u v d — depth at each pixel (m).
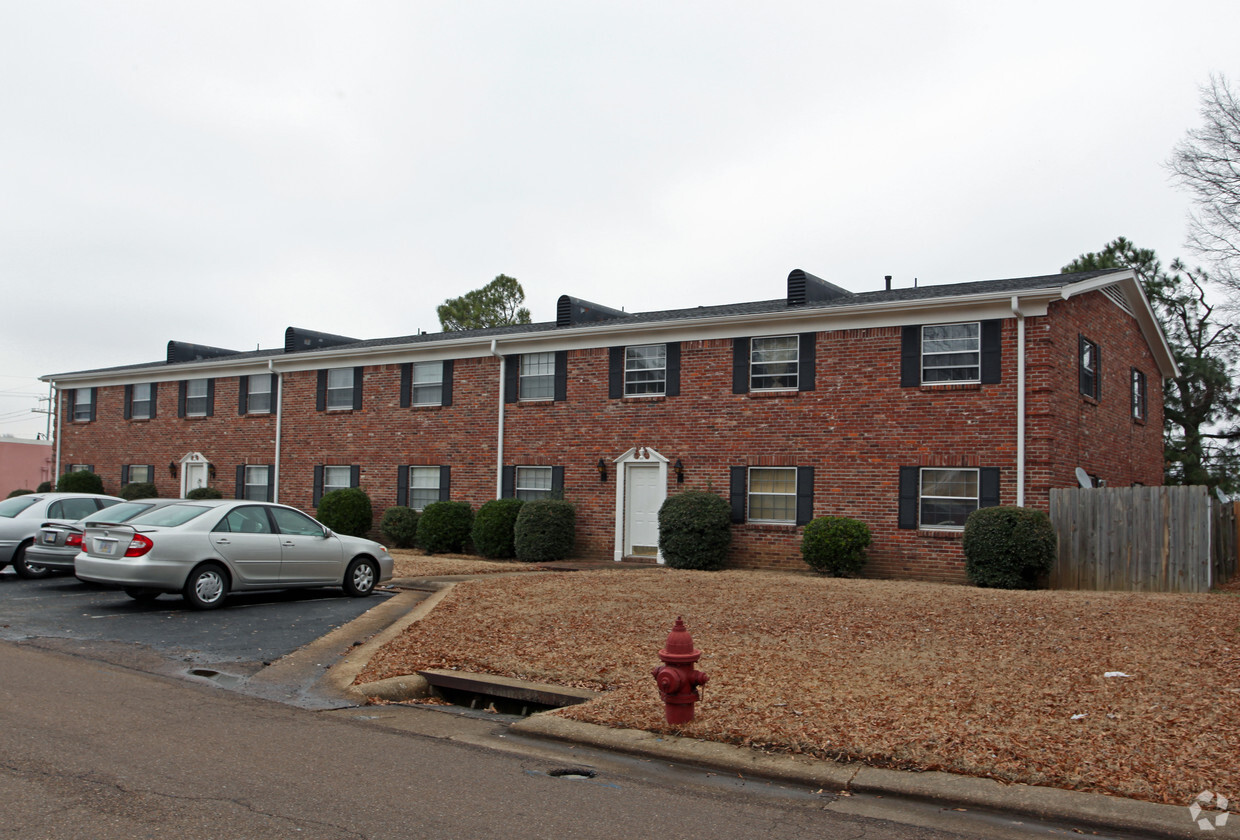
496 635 10.91
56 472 34.56
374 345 28.50
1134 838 5.34
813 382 19.34
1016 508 16.39
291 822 5.12
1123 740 6.66
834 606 12.82
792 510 19.59
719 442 20.39
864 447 18.72
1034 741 6.69
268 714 7.87
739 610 12.53
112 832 4.86
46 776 5.77
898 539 18.22
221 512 13.56
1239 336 30.17
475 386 24.11
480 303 48.72
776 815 5.64
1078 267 31.16
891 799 6.02
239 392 28.97
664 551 19.70
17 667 9.27
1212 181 24.06
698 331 20.77
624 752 6.97
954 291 19.33
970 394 17.75
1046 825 5.55
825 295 22.00
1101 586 16.31
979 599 13.47
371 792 5.75
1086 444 18.97
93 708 7.68
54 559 15.68
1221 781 5.92
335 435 26.67
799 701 7.81
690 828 5.34
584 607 12.81
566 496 22.44
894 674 8.65
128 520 13.52
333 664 10.06
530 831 5.15
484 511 22.17
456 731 7.59
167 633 11.45
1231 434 31.33
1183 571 15.58
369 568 15.10
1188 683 8.05
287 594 15.10
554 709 8.16
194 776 5.91
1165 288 30.81
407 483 25.12
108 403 33.00
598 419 22.11
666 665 7.38
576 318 24.09
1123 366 21.75
